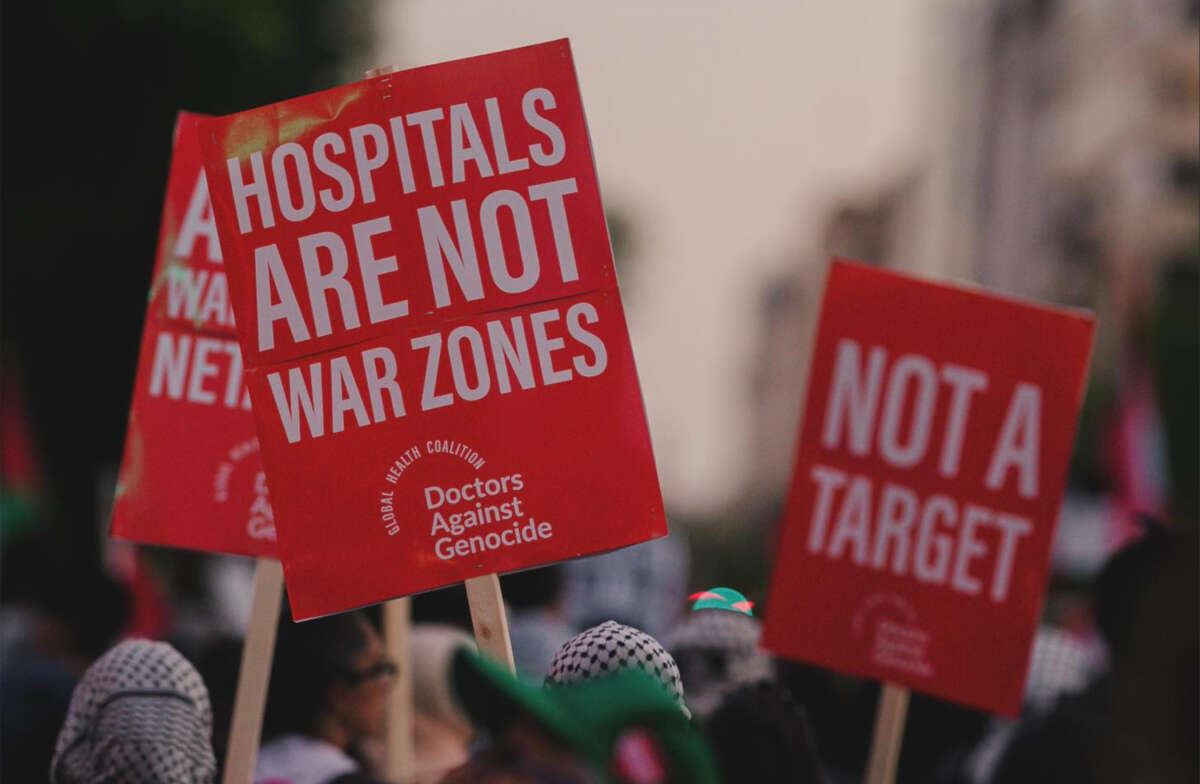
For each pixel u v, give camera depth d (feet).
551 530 16.79
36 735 27.94
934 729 23.50
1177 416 114.32
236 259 17.11
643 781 10.16
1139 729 13.75
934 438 21.30
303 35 92.63
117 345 88.22
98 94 86.94
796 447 21.57
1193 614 13.69
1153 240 191.31
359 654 18.19
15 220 85.56
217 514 19.42
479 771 10.32
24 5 82.43
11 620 29.73
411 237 17.07
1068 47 256.93
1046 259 261.65
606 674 13.44
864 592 21.22
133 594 31.89
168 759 15.96
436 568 16.72
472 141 17.15
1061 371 21.12
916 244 375.66
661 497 16.85
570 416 16.90
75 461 86.63
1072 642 25.20
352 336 17.01
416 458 16.85
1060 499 21.01
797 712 19.48
